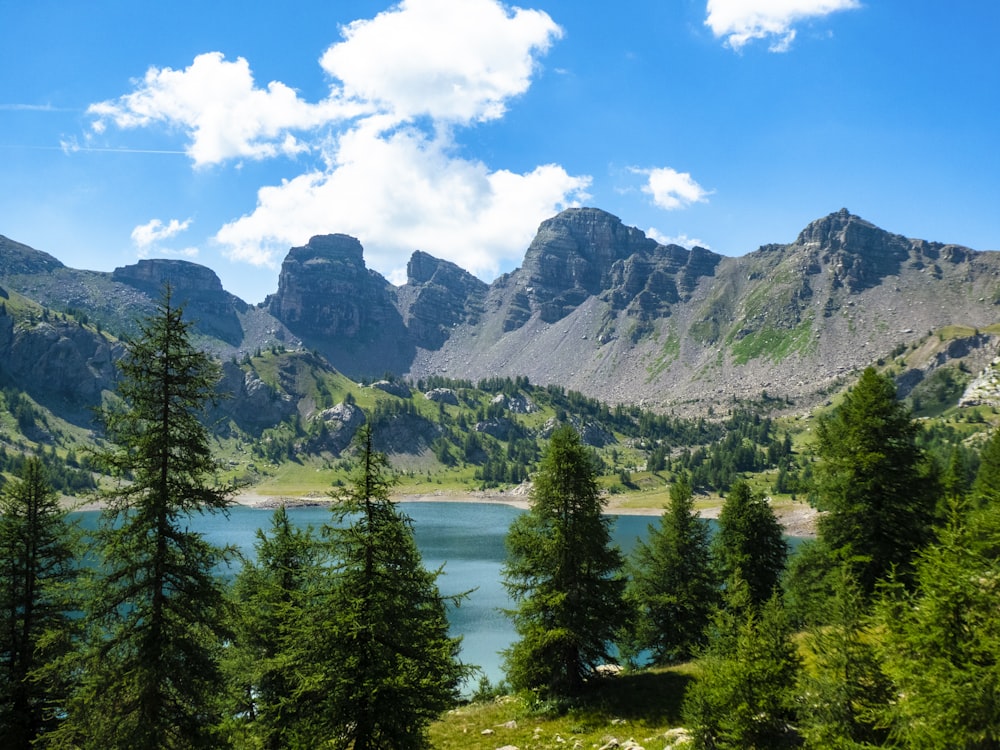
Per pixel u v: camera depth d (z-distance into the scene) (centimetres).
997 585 1508
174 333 1856
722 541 4125
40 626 2194
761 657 1873
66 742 1761
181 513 1866
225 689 1938
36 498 2236
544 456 2944
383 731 1675
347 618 1692
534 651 2839
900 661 1538
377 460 1858
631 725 2461
